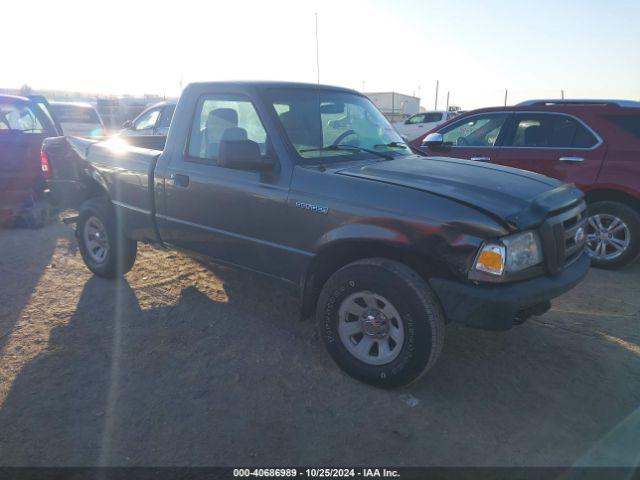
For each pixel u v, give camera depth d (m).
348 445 2.75
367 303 3.23
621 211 5.50
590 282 5.29
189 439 2.78
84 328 4.06
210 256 4.19
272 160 3.61
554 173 5.91
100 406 3.05
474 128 6.70
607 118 5.70
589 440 2.80
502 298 2.80
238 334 3.99
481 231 2.81
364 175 3.36
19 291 4.81
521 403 3.14
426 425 2.92
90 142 5.24
